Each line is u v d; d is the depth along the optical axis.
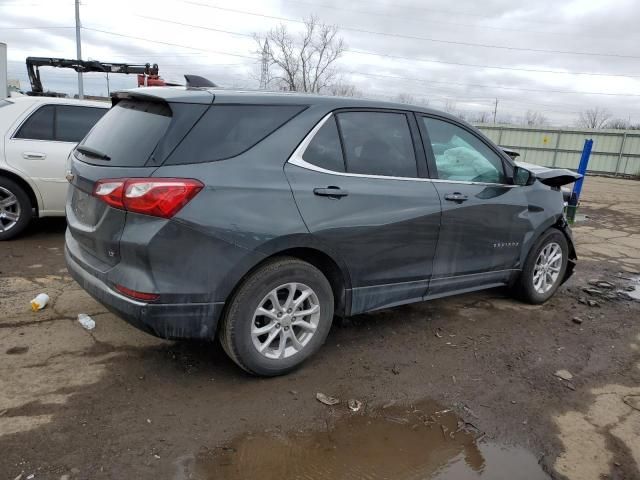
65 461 2.46
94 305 4.28
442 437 2.88
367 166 3.52
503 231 4.38
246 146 3.04
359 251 3.45
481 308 4.89
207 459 2.56
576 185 10.06
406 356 3.80
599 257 7.47
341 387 3.31
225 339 3.10
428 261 3.89
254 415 2.94
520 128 27.98
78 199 3.25
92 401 2.95
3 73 17.28
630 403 3.35
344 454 2.68
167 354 3.54
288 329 3.29
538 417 3.12
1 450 2.50
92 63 13.63
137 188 2.74
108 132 3.26
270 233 3.01
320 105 3.38
